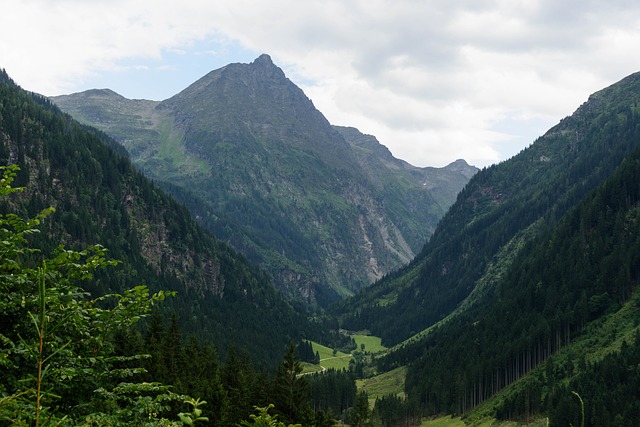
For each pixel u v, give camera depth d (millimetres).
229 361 96000
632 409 123625
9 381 14453
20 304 15445
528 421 144500
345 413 172000
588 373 146000
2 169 17094
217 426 63656
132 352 66375
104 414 14312
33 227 17594
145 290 17656
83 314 16734
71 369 14609
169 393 15195
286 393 68625
